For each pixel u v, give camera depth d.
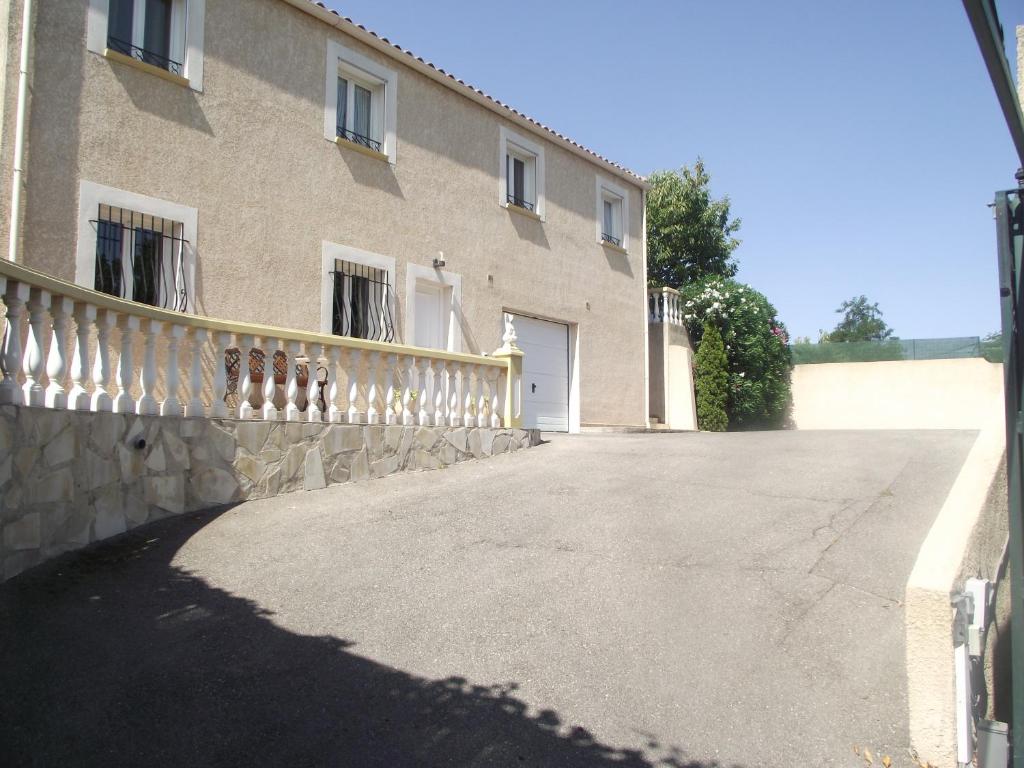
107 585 4.88
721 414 17.94
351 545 5.81
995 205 3.20
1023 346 3.12
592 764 3.24
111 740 3.24
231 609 4.62
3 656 3.83
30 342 5.30
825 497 6.57
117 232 8.50
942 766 3.27
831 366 19.80
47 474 5.20
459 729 3.45
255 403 8.10
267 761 3.17
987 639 3.97
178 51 9.22
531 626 4.42
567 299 15.11
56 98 7.91
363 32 11.12
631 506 6.64
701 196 24.41
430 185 12.30
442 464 9.10
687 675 3.90
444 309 12.54
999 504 4.68
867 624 4.29
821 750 3.37
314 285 10.37
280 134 10.14
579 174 15.80
